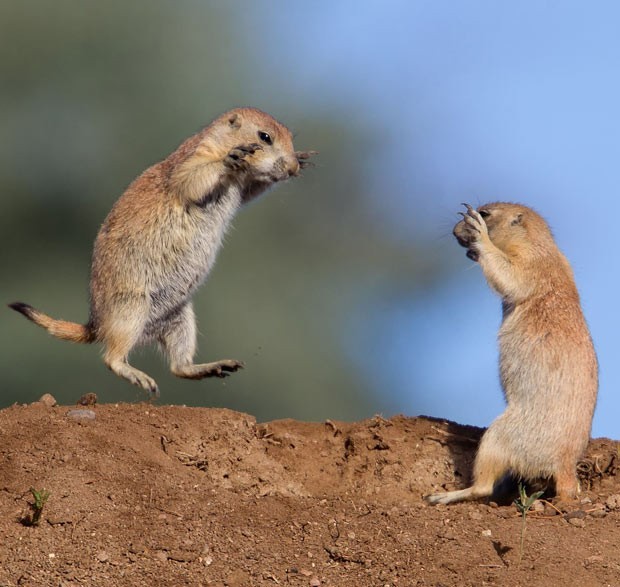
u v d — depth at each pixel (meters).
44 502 10.66
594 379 12.32
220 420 13.04
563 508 11.59
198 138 14.98
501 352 12.68
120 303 14.53
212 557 10.47
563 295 12.81
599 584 9.97
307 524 11.11
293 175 15.14
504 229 13.33
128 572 10.19
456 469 12.90
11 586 9.92
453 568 10.27
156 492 11.36
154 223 14.53
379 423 13.63
